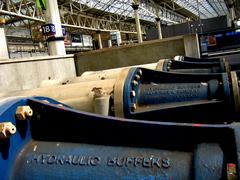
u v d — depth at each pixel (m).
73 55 8.34
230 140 1.06
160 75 2.93
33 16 15.05
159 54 7.78
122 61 8.09
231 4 21.67
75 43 24.45
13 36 17.84
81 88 2.57
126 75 2.51
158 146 1.24
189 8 31.62
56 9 8.30
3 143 1.17
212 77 2.88
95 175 1.19
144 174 1.14
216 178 0.98
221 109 2.54
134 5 17.22
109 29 27.69
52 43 8.23
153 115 2.51
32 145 1.32
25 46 18.80
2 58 5.64
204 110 2.54
